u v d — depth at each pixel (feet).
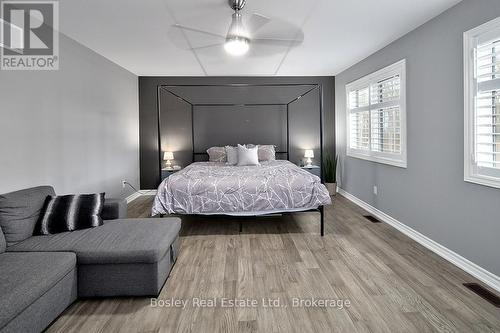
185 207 11.28
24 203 7.76
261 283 7.81
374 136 14.24
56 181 10.37
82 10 8.98
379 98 13.55
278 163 16.71
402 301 6.86
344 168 18.26
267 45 12.63
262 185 11.41
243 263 9.05
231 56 14.38
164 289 7.57
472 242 8.18
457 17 8.58
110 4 8.61
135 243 7.24
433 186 9.83
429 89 9.93
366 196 15.20
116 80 15.69
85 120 12.38
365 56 14.61
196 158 19.66
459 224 8.66
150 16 9.45
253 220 13.60
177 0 8.36
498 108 7.46
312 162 19.81
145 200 17.78
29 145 9.05
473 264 8.13
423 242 10.39
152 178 19.42
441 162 9.40
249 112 19.61
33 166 9.21
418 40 10.49
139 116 19.21
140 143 19.30
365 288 7.47
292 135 19.77
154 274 7.08
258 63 15.92
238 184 11.42
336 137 19.54
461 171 8.54
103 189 14.06
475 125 7.97
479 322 6.04
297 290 7.43
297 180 11.58
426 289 7.38
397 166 12.03
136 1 8.42
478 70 7.95
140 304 6.91
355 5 8.78
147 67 16.58
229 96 19.49
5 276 5.60
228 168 14.88
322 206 11.45
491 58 7.61
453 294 7.13
